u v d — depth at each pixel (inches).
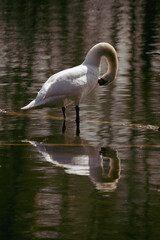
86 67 536.4
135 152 419.2
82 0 1850.4
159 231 274.4
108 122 517.3
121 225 281.7
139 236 268.5
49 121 528.1
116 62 553.0
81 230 276.2
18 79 720.3
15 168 378.6
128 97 609.3
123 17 1440.7
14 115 549.6
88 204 309.6
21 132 486.6
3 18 1437.0
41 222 286.7
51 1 1808.6
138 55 909.2
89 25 1301.7
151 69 779.4
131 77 722.8
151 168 376.8
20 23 1347.2
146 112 546.0
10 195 323.9
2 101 598.2
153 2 1766.7
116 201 313.6
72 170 374.3
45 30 1230.9
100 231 275.1
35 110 572.4
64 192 328.5
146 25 1289.4
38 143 449.4
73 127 503.5
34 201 314.7
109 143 448.1
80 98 525.7
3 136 472.7
